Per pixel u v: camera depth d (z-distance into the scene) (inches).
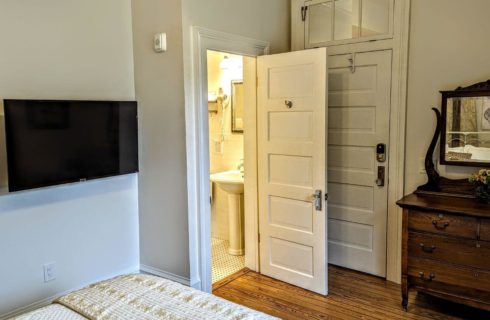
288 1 154.1
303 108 127.6
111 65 124.0
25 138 100.6
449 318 113.7
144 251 134.3
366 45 135.5
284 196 135.4
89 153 115.2
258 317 64.2
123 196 130.2
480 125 116.0
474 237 103.3
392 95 131.9
